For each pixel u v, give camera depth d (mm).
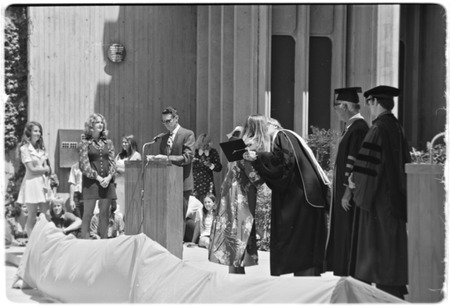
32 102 14977
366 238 7906
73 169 13367
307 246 8773
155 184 8758
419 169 7223
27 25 14992
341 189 8656
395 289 7824
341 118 8922
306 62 14375
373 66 13547
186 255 11266
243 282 6910
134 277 7586
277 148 8781
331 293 6227
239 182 8883
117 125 15461
